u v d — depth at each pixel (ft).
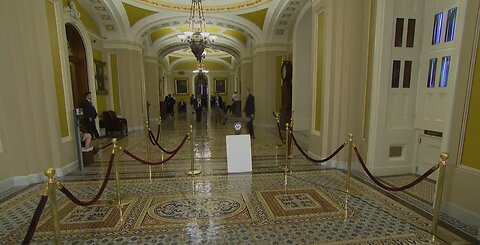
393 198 11.36
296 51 29.14
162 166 16.46
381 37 13.24
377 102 13.70
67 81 15.65
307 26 28.68
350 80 15.25
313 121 18.39
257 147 21.90
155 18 30.53
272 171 15.34
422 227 8.98
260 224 9.32
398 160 14.37
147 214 10.11
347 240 8.27
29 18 13.19
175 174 14.87
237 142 15.33
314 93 18.12
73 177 14.49
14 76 13.21
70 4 21.11
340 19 14.98
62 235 8.67
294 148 21.31
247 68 42.24
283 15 28.94
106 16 27.55
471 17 8.87
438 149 12.98
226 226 9.20
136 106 32.68
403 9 13.30
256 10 29.22
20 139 13.52
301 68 29.45
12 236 8.71
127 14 29.04
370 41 13.98
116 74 31.09
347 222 9.39
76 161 16.31
